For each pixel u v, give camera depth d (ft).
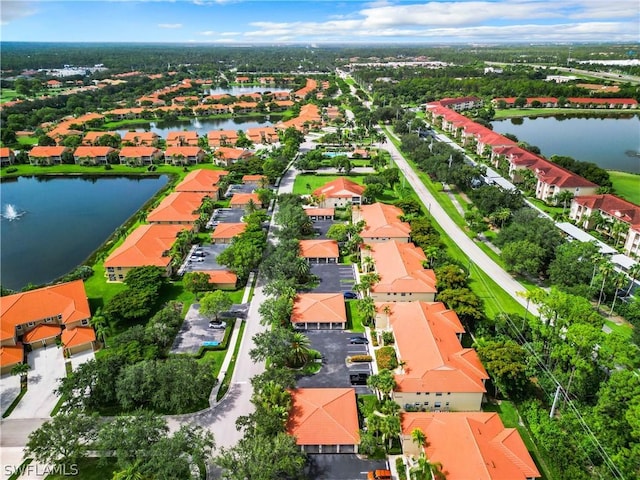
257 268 419.54
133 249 407.03
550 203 557.74
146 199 618.85
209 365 270.26
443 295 335.47
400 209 510.99
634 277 352.08
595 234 478.18
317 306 337.93
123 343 291.17
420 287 350.84
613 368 241.96
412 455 229.25
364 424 247.91
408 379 258.16
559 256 383.65
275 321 322.75
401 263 374.22
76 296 341.82
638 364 234.79
